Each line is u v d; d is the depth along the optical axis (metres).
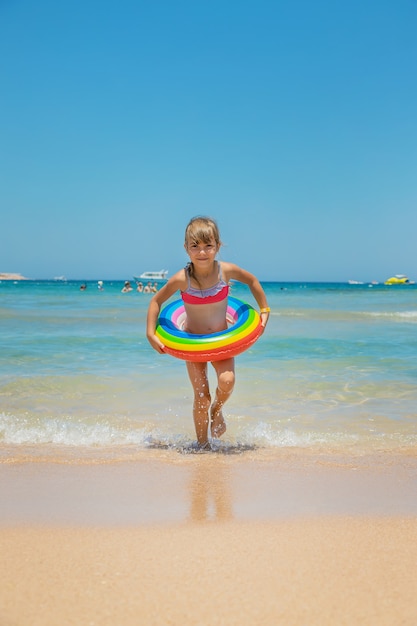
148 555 2.13
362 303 25.70
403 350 8.66
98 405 5.21
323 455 3.77
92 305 22.31
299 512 2.67
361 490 3.03
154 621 1.69
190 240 4.25
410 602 1.80
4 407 5.05
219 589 1.87
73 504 2.76
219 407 4.30
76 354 8.08
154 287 44.53
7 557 2.11
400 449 3.91
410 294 41.22
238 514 2.63
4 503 2.76
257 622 1.69
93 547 2.21
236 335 4.20
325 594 1.84
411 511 2.69
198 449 3.94
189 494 2.95
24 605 1.76
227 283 4.49
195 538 2.31
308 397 5.59
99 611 1.73
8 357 7.72
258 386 6.07
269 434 4.34
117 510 2.68
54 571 1.99
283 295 39.19
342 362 7.57
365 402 5.38
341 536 2.35
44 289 54.72
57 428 4.42
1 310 17.97
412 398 5.54
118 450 3.88
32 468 3.40
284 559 2.11
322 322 13.88
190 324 4.59
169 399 5.48
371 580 1.94
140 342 9.41
